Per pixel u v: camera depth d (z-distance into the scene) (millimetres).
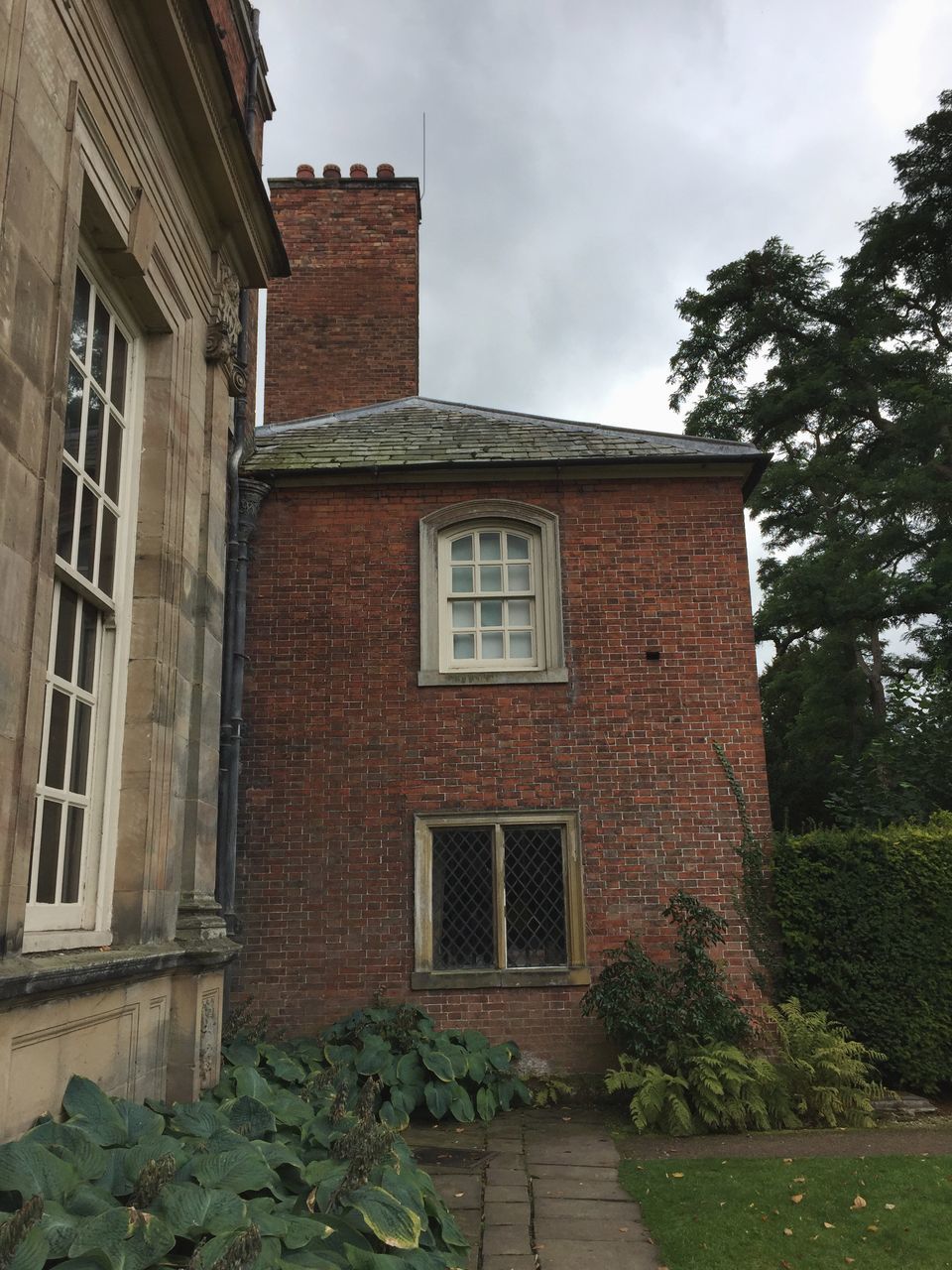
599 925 9203
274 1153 4160
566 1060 8891
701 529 10188
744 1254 5047
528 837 9547
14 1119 3729
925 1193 5879
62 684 4848
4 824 3678
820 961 8711
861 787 11562
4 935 3641
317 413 12852
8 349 3838
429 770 9586
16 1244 2660
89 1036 4484
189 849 6082
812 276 23188
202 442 6715
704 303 23875
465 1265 4711
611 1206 5812
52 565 4141
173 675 5871
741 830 9375
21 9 4035
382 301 13211
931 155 21047
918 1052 8367
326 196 13555
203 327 6797
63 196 4430
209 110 6066
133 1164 3672
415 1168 4988
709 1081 7566
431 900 9359
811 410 22000
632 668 9812
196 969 5680
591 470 10281
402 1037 8422
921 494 18531
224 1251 2926
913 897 8750
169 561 5898
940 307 22156
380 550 10164
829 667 19375
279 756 9633
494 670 9914
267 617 9977
